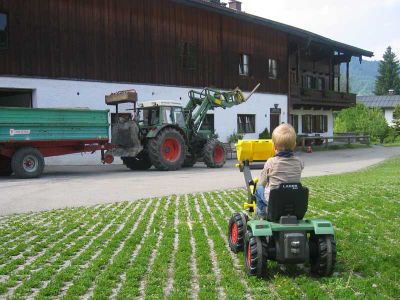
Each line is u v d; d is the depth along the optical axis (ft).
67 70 65.21
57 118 49.03
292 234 14.84
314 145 121.19
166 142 56.44
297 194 15.17
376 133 168.04
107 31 70.23
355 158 83.71
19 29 60.13
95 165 66.64
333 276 15.52
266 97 103.40
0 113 44.93
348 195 34.04
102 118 52.85
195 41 85.51
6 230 23.47
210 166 60.70
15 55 59.82
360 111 177.47
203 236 21.74
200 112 63.67
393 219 24.93
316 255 15.66
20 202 31.99
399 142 169.07
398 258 17.33
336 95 128.57
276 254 15.15
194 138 61.87
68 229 23.59
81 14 66.85
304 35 108.88
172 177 48.37
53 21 63.57
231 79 93.81
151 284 15.12
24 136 46.62
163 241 20.76
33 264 17.61
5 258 18.48
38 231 23.25
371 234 21.22
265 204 16.30
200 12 86.48
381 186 38.86
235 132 94.22
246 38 97.81
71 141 50.29
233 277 15.56
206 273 16.17
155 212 28.32
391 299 13.32
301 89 114.11
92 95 68.18
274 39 105.91
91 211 28.60
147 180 45.39
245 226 18.20
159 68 78.43
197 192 37.37
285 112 109.40
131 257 18.48
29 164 46.80
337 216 25.94
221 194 36.11
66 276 15.92
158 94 78.23
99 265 17.35
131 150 54.80
